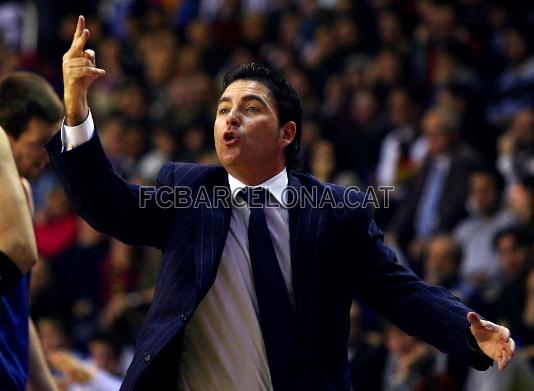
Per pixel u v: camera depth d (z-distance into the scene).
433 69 29.62
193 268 9.54
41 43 38.59
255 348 9.62
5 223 9.77
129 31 37.19
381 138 27.50
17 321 11.17
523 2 31.89
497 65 30.23
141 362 9.27
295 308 9.63
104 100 33.50
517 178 24.38
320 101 30.44
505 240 20.47
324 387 9.57
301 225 9.73
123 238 9.70
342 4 32.53
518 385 17.34
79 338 23.70
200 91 31.28
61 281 25.83
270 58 32.62
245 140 9.76
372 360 17.20
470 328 9.38
